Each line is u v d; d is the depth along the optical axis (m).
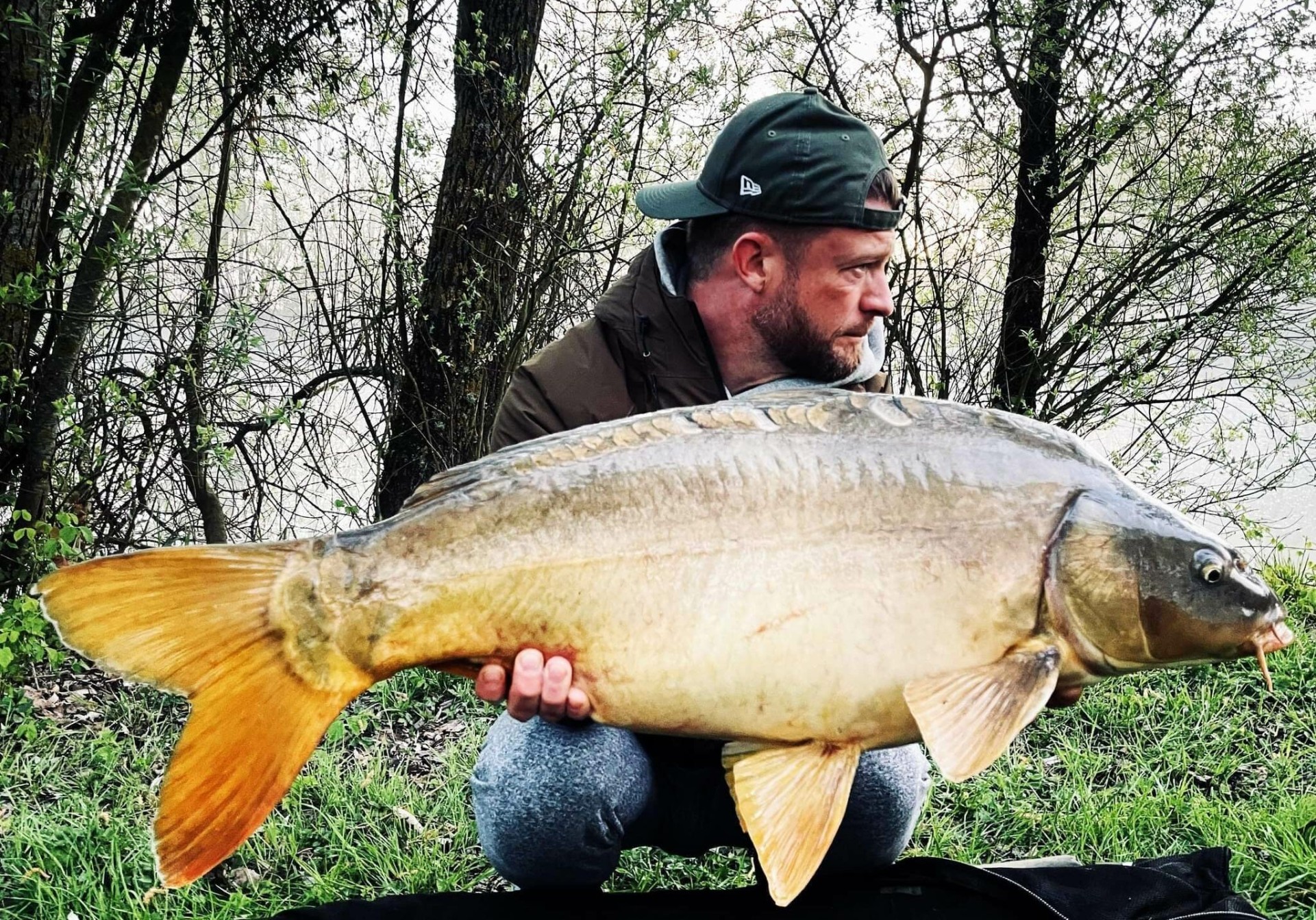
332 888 3.37
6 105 5.27
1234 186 7.43
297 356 6.75
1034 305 7.66
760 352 2.40
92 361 6.12
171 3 6.18
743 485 1.84
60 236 6.15
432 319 6.66
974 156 7.69
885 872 2.50
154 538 6.41
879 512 1.83
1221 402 7.83
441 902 2.41
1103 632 1.83
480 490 1.85
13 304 5.36
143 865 3.38
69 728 4.59
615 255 6.69
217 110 6.72
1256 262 7.38
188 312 6.29
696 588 1.81
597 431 1.90
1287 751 4.17
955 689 1.78
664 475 1.85
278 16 6.37
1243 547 7.71
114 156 6.30
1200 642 1.82
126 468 6.29
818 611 1.80
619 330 2.52
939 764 1.71
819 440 1.87
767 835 1.81
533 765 2.39
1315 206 7.39
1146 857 3.48
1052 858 2.93
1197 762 4.12
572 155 6.59
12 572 5.57
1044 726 4.42
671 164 6.84
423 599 1.81
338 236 6.79
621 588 1.82
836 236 2.28
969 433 1.89
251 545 1.80
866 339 2.50
